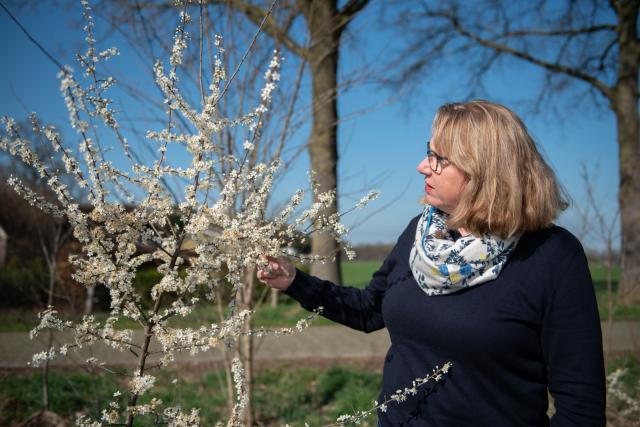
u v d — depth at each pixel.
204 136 1.33
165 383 4.22
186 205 1.31
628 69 10.36
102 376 3.84
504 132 1.30
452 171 1.37
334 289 1.71
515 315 1.24
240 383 1.39
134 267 1.34
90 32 1.25
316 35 3.45
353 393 4.28
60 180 1.26
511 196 1.25
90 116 1.23
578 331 1.20
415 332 1.38
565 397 1.20
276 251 1.40
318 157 5.18
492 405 1.28
